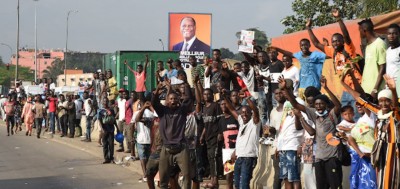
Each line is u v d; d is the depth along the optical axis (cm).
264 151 1378
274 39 1917
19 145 2866
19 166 2059
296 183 1136
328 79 1433
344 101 1264
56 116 3384
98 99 2819
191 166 1260
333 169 1021
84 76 10019
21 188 1605
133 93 1936
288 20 3061
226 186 1382
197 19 4038
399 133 907
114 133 2220
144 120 1636
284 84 1083
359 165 989
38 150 2617
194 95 1650
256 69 1505
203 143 1464
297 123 1125
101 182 1695
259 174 1394
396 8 1952
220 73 1611
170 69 2097
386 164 909
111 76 2692
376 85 1073
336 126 1039
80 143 2772
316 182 1057
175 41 4059
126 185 1636
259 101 1504
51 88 4669
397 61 1066
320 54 1331
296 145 1133
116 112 2380
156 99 1262
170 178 1309
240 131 1245
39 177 1800
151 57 2952
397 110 915
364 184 977
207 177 1581
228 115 1332
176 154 1259
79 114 3097
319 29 1633
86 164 2095
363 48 1389
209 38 4059
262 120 1496
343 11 2916
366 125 978
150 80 2920
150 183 1367
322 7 2969
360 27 1143
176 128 1255
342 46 1179
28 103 3531
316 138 1057
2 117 5041
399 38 1082
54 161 2202
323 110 1048
